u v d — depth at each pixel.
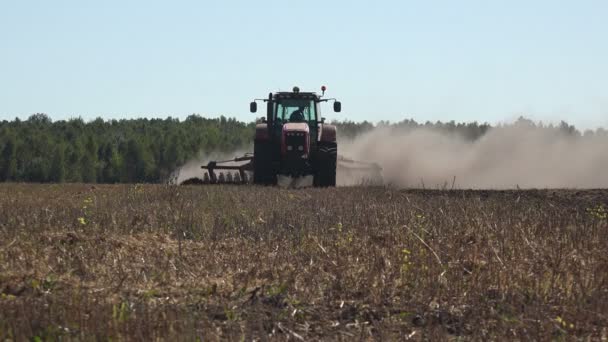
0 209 42.88
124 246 31.67
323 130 77.06
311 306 23.11
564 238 34.22
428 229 36.41
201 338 19.23
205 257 29.81
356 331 21.06
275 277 26.41
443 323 21.44
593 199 53.50
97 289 24.41
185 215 40.50
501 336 20.14
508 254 30.58
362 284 25.00
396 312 22.69
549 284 25.27
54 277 25.66
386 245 33.22
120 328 19.55
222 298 23.86
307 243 32.75
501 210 43.03
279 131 77.69
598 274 26.69
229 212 43.09
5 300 22.55
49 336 19.02
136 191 57.97
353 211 42.84
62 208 43.72
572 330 20.97
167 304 22.58
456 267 27.89
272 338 19.72
